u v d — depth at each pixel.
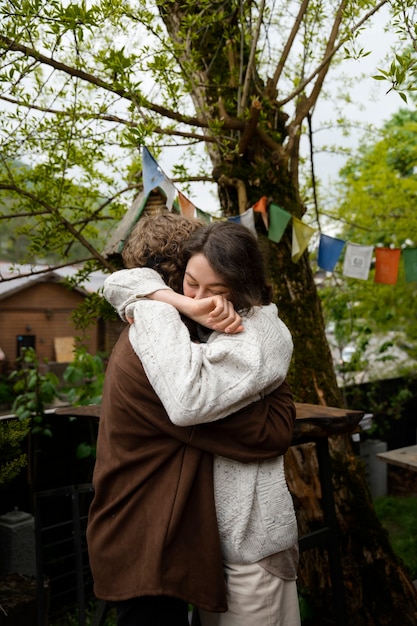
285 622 1.32
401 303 5.41
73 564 3.66
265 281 1.38
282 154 2.74
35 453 3.79
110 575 1.24
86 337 3.29
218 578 1.22
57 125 2.45
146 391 1.26
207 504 1.24
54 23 2.02
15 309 11.12
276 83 2.76
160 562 1.18
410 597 2.75
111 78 2.31
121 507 1.27
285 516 1.31
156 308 1.26
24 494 3.78
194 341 1.34
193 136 2.63
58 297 11.65
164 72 2.32
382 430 5.96
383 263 2.94
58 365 10.70
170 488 1.23
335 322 5.55
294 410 1.39
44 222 2.75
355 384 5.81
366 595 2.70
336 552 1.96
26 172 2.81
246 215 2.59
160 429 1.26
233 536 1.26
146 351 1.22
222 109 2.62
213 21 2.47
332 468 2.78
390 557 2.80
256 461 1.28
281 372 1.31
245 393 1.21
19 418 3.83
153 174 2.34
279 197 2.81
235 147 2.67
